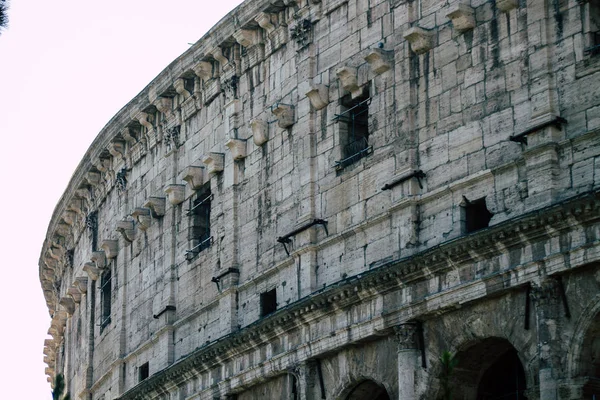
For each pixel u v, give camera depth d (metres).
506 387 65.19
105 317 99.12
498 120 63.03
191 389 81.31
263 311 76.06
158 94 88.69
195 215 85.06
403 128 67.56
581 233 57.66
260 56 79.44
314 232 72.31
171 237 86.88
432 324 64.25
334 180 71.81
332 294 68.38
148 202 88.94
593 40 60.31
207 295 81.69
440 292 63.09
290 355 71.94
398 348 65.06
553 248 58.66
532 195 60.44
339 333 68.56
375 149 69.31
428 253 63.16
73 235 110.50
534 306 59.47
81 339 105.75
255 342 74.50
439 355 63.72
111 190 99.06
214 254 81.50
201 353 78.69
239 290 78.38
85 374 101.25
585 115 59.50
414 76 67.88
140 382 87.00
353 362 68.44
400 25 69.12
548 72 61.06
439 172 65.50
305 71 75.06
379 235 68.19
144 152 92.94
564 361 57.94
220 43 81.88
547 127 60.28
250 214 78.50
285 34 77.50
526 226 59.12
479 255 61.47
